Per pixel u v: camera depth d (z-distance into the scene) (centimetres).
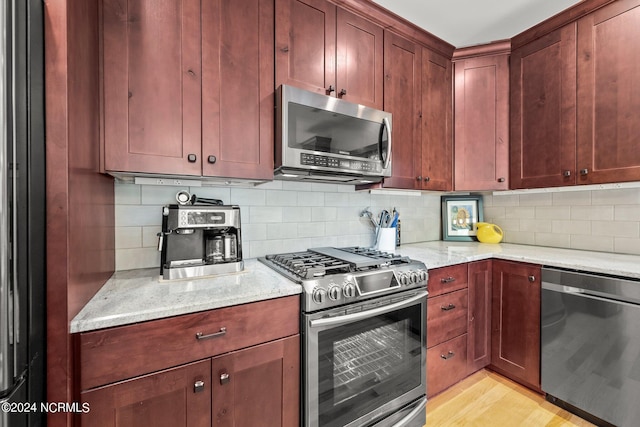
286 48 140
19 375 67
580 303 149
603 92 158
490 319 192
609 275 140
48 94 76
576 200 203
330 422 119
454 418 156
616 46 154
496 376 192
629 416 133
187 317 93
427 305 159
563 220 210
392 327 140
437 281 164
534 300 169
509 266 182
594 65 162
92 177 99
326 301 117
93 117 99
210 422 97
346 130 150
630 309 132
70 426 79
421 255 183
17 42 66
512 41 199
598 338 142
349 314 122
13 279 66
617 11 153
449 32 192
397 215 217
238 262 134
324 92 151
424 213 252
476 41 203
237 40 129
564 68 174
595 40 161
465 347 179
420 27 185
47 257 77
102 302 94
